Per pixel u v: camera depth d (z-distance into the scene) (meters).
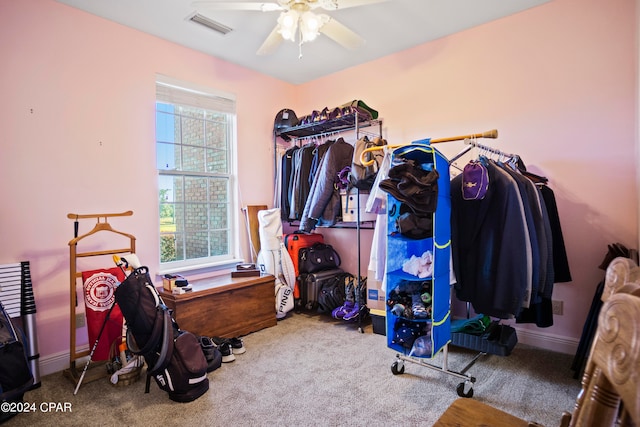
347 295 3.43
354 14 2.78
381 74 3.61
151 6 2.58
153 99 3.04
